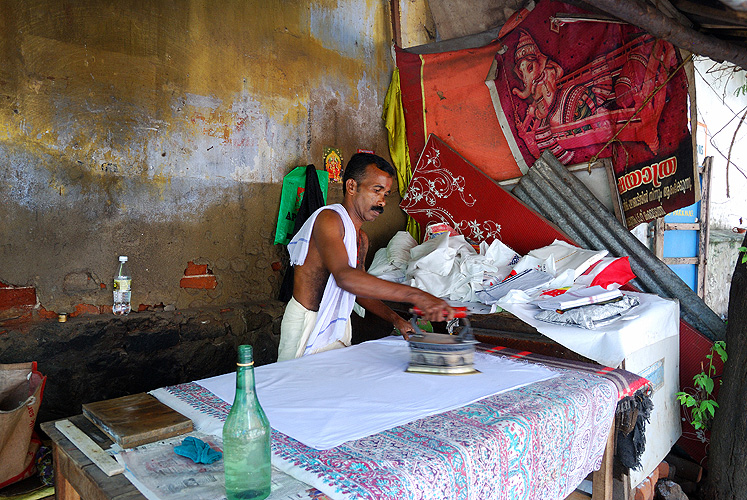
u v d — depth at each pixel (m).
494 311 2.46
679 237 4.68
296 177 3.38
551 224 3.25
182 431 1.16
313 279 2.02
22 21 2.33
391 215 4.06
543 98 3.31
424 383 1.51
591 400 1.46
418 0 4.16
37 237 2.43
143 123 2.73
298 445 1.07
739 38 2.40
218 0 2.99
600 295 2.21
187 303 2.96
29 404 1.94
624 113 2.99
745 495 2.15
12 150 2.34
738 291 2.25
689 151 2.76
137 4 2.67
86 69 2.52
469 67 3.59
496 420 1.21
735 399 2.20
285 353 2.09
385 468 0.95
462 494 1.02
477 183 3.57
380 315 2.13
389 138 4.06
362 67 3.84
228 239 3.12
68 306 2.54
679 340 2.72
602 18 2.92
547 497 1.30
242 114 3.13
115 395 2.64
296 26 3.39
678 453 2.79
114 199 2.65
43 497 1.92
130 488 0.91
